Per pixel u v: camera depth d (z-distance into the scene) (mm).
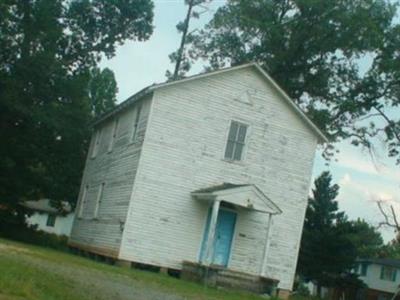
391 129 42125
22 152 38938
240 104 27938
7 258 14852
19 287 9234
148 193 26125
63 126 37531
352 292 54906
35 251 22453
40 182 40875
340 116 42438
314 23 41062
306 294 53438
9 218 40750
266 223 27984
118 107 31094
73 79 38531
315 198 57469
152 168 26250
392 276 66375
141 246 25844
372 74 41469
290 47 41812
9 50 37000
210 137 27266
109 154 31859
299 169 28734
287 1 42500
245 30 42625
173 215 26375
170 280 21703
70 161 41719
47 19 38219
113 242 26719
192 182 26781
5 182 39094
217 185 27156
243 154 27797
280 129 28594
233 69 27641
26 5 38250
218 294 20438
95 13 42500
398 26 41000
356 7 40562
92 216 31953
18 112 36688
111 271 19969
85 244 31609
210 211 27000
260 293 25078
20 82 36656
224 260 27109
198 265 24672
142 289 15438
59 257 21750
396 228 42719
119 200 27562
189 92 27062
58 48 40594
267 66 42531
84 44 42719
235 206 27531
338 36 40625
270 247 27922
